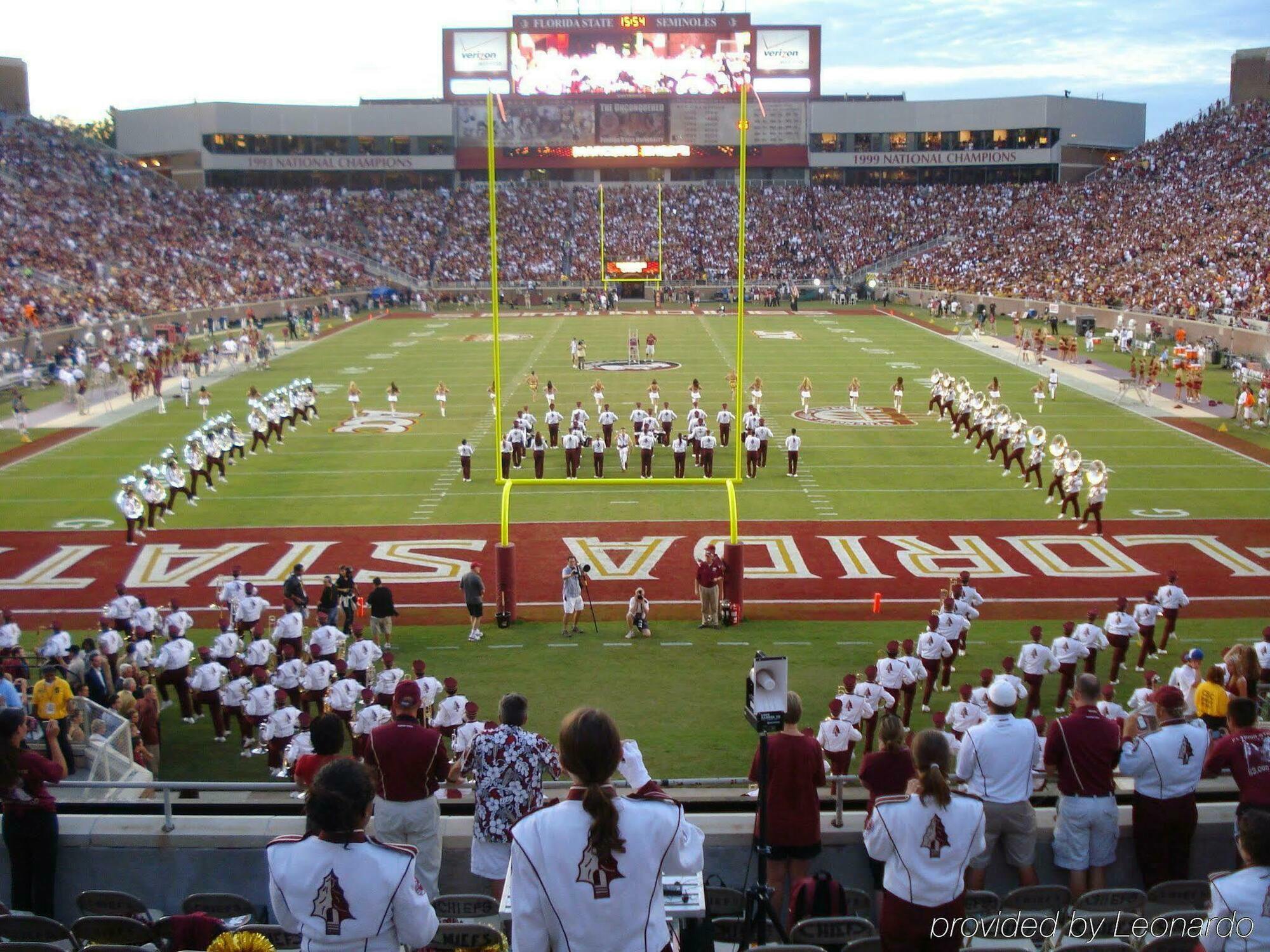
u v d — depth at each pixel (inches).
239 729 520.4
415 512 874.1
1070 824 246.2
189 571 737.0
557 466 1025.5
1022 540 785.6
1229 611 646.5
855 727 440.8
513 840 140.5
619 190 3142.2
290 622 553.3
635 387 1444.4
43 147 2598.4
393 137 3134.8
